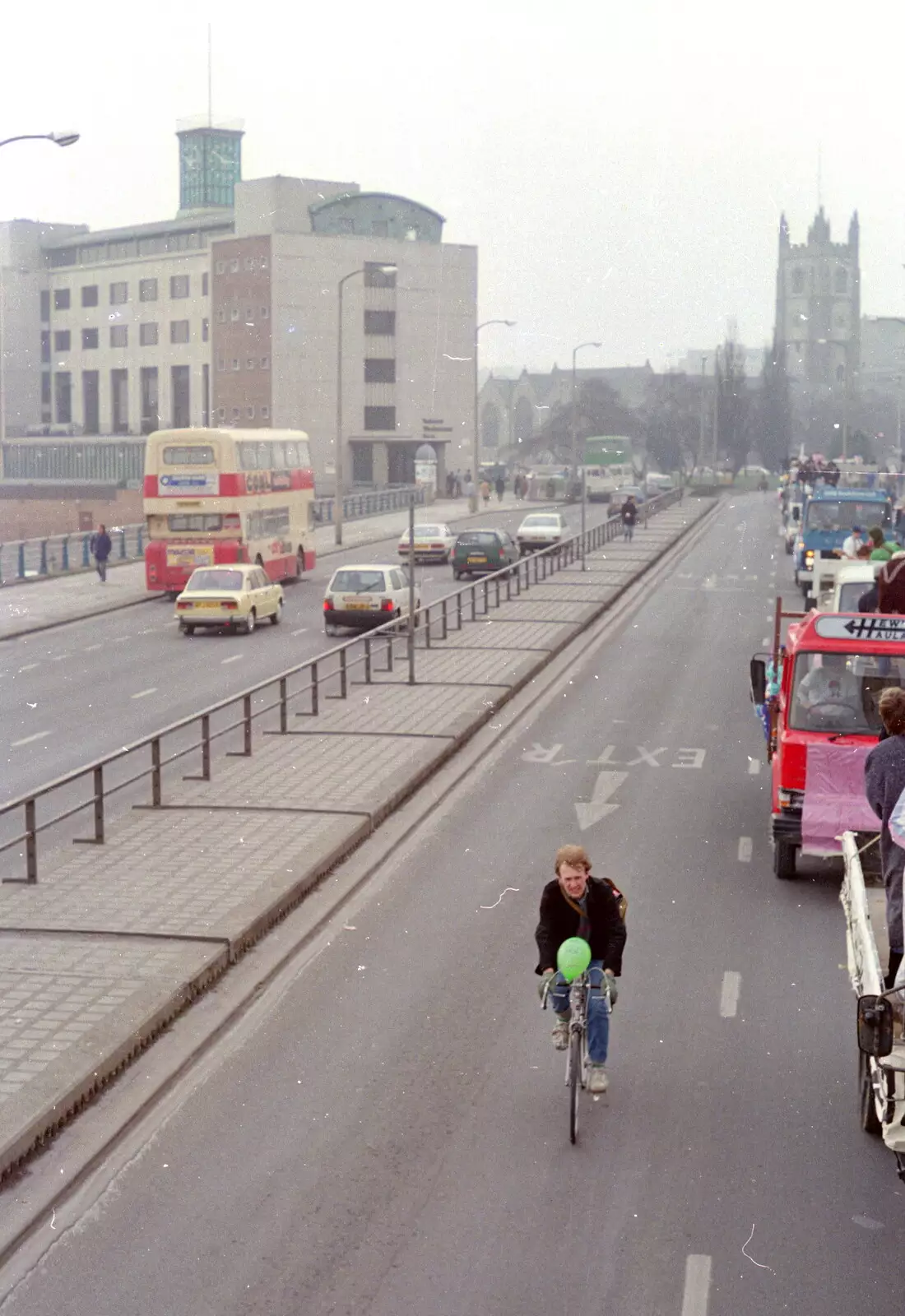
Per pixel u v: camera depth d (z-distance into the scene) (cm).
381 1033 1199
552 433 16525
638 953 1409
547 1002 1029
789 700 1623
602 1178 934
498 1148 980
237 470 4988
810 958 1392
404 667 3319
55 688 3206
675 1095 1071
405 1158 966
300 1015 1245
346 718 2655
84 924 1420
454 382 12406
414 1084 1093
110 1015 1174
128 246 13100
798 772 1600
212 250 11862
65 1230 873
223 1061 1142
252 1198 910
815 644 1630
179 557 5009
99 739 2598
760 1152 973
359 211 11894
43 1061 1080
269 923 1477
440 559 6431
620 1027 1212
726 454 15412
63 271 13450
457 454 12494
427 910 1555
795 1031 1202
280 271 11488
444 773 2250
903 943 933
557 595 4862
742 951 1415
